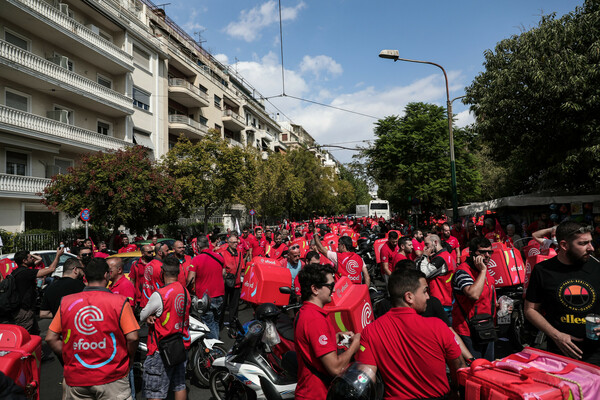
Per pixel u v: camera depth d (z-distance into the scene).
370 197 90.44
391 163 23.09
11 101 19.14
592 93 13.10
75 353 3.15
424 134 21.91
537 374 2.30
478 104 17.06
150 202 17.64
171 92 32.62
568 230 3.00
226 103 45.81
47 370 6.20
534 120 15.45
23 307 6.30
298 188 41.84
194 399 4.88
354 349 2.69
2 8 17.62
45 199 17.16
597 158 13.35
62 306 3.20
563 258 3.09
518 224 19.31
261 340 4.24
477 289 3.85
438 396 2.40
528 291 3.24
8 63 17.19
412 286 2.53
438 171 21.73
